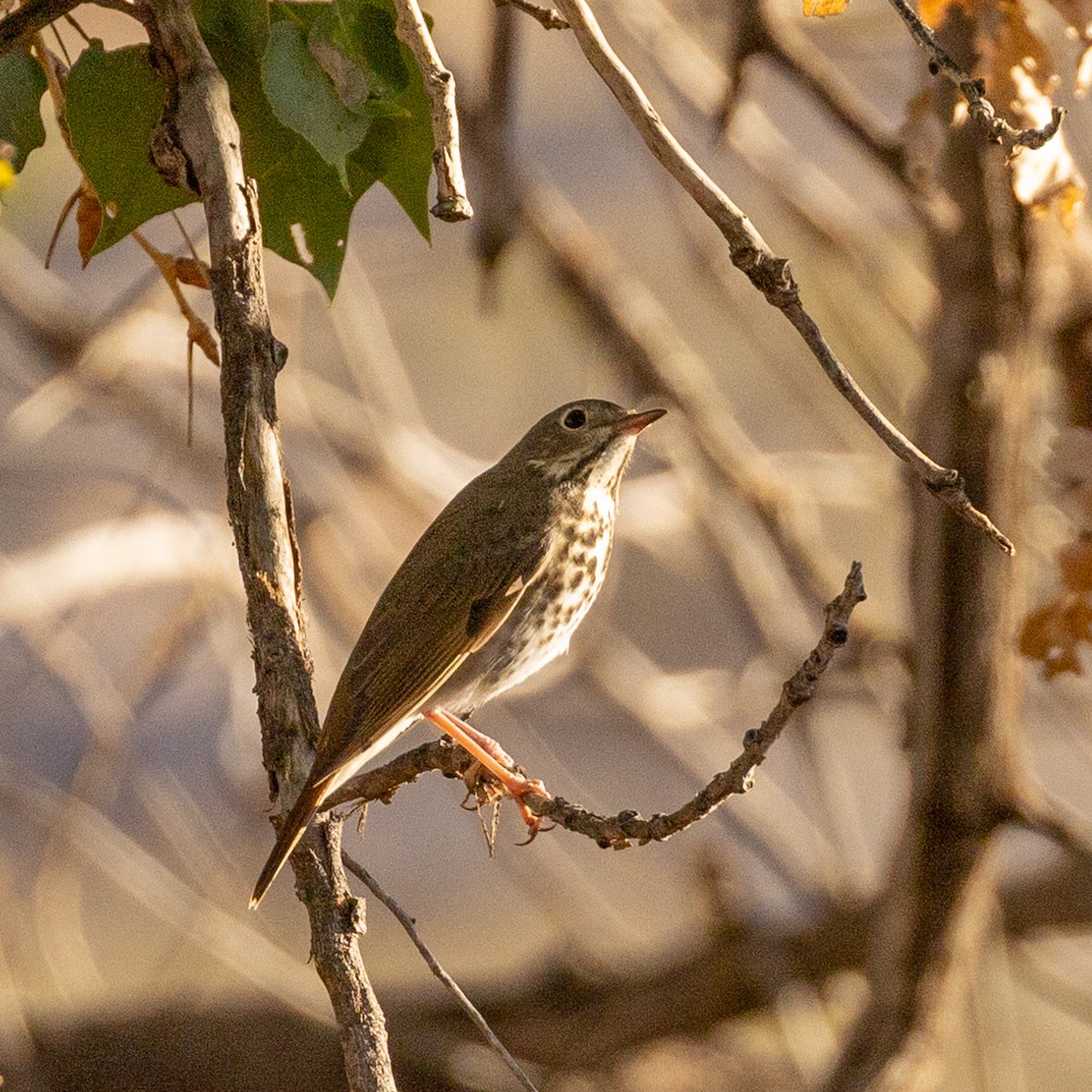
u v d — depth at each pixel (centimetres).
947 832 990
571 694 1725
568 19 553
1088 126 943
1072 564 712
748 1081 1319
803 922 1308
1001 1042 1350
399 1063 1270
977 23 682
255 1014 1267
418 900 1638
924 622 963
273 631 546
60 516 1563
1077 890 1261
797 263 1482
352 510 1384
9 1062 1141
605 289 1351
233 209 557
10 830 1456
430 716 827
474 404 1736
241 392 549
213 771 1542
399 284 1673
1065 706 1315
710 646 1855
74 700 1298
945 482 526
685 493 1387
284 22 586
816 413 1411
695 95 1292
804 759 1493
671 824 607
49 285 1330
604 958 1370
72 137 625
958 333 923
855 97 1052
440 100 540
